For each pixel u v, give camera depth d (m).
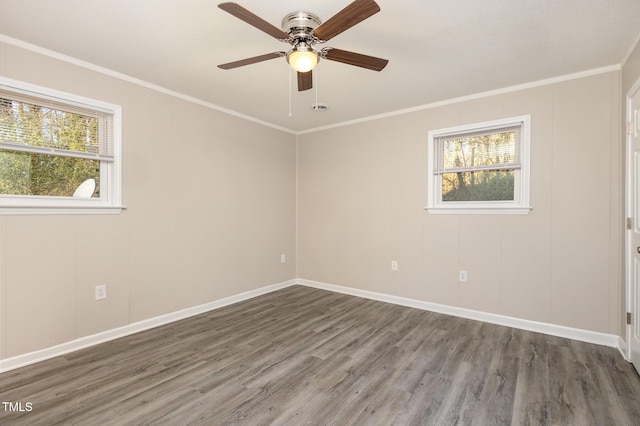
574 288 2.91
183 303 3.44
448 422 1.79
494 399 2.00
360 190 4.27
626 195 2.56
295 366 2.41
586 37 2.29
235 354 2.60
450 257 3.57
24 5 1.93
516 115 3.16
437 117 3.63
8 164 2.40
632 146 2.47
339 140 4.46
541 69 2.81
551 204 3.01
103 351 2.64
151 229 3.16
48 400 1.96
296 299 4.15
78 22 2.12
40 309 2.47
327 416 1.83
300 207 4.91
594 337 2.82
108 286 2.86
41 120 2.52
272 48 2.47
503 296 3.26
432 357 2.56
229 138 3.92
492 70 2.82
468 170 3.45
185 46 2.43
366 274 4.22
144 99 3.09
